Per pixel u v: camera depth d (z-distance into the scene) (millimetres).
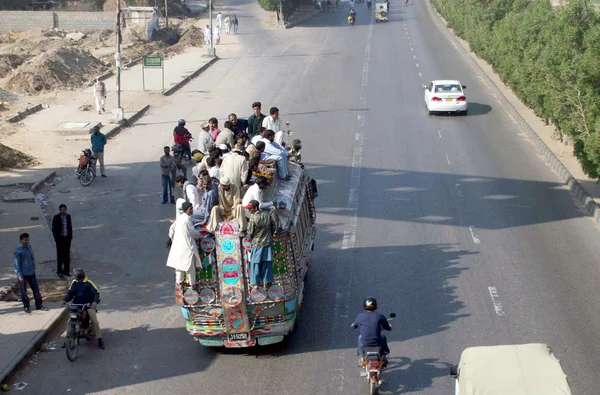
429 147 30344
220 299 13258
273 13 85438
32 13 69188
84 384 12867
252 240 13055
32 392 12602
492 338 14266
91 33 67750
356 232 20531
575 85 24531
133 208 23031
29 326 14820
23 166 27594
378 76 47094
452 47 60656
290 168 16781
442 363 13312
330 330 14766
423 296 16281
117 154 29828
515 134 32719
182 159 27969
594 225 21016
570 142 29547
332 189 24641
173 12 84062
